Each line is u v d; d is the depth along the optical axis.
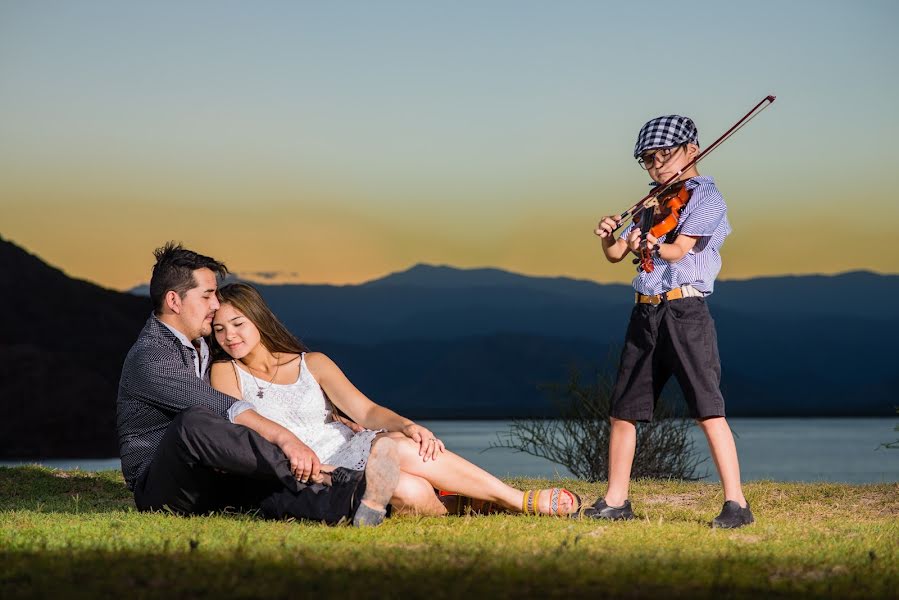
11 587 3.83
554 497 5.99
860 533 5.51
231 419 5.67
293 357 6.10
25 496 7.56
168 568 4.11
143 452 5.96
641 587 3.96
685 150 6.13
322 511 5.46
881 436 57.16
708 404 5.81
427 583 3.95
